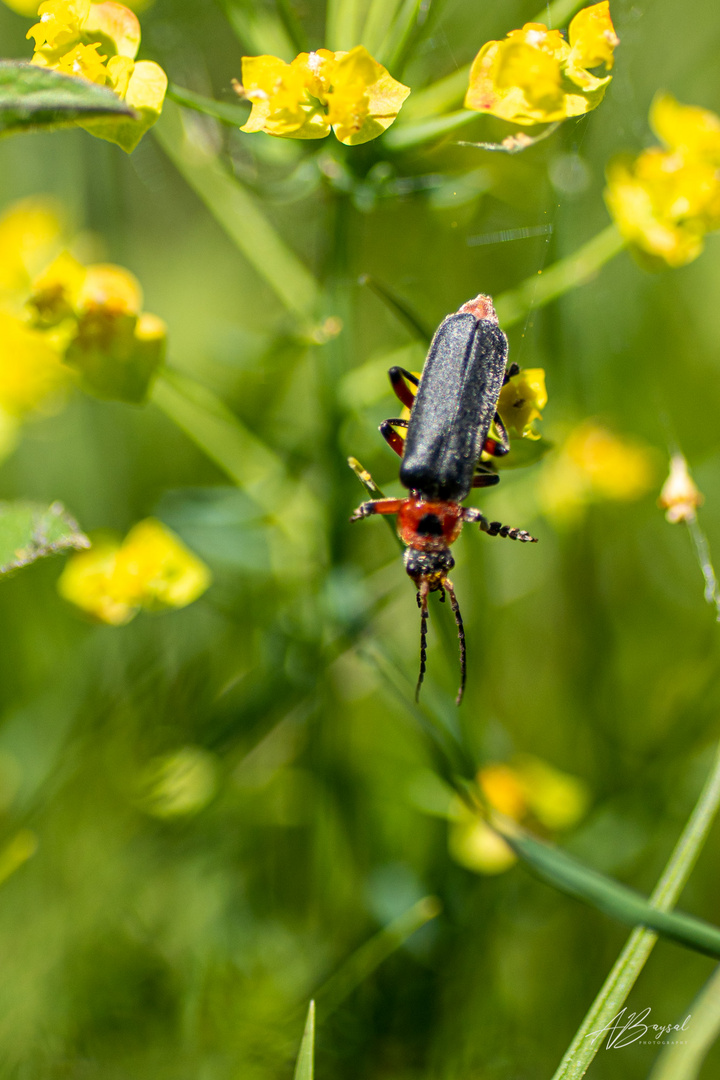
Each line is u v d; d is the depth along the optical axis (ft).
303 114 0.50
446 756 0.53
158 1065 0.54
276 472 0.56
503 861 0.56
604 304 0.61
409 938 0.55
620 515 0.60
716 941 0.50
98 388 0.53
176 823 0.57
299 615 0.56
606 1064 0.55
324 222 0.54
